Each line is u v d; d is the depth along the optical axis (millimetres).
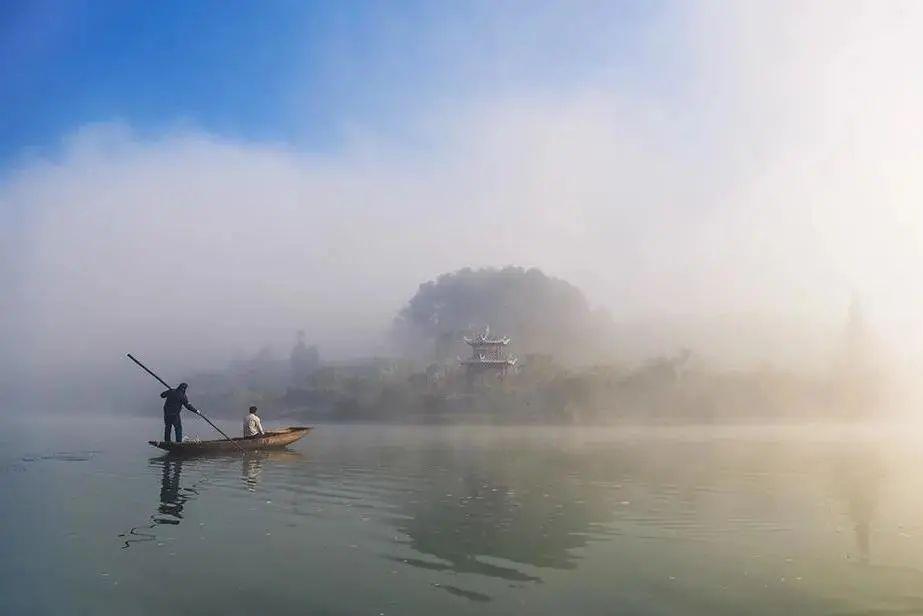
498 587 11516
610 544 14445
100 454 34594
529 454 35656
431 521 16797
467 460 32406
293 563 12922
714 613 10328
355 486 22875
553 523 16609
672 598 10992
